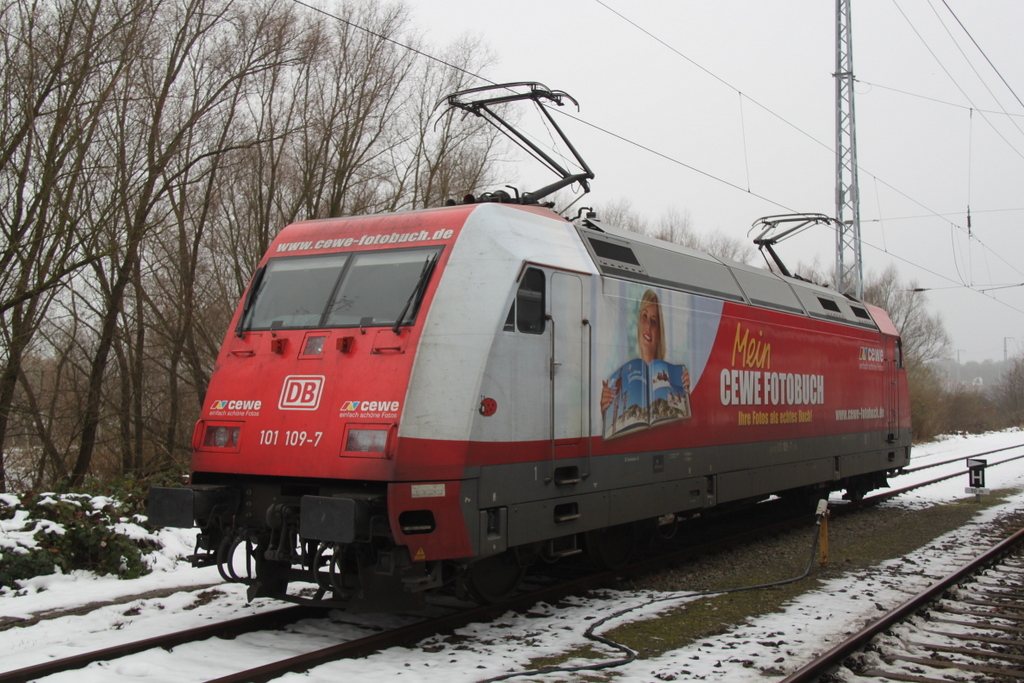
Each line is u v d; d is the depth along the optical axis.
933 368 48.28
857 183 22.95
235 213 19.77
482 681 5.61
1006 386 75.75
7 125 12.16
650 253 9.45
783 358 11.84
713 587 8.78
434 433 6.37
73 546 8.65
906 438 16.52
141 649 6.12
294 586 8.40
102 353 14.93
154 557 9.05
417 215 7.46
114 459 17.02
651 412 8.88
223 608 7.50
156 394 18.19
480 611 7.27
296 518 6.58
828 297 14.14
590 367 7.97
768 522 13.39
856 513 14.67
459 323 6.70
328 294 7.27
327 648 6.04
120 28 13.60
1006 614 7.57
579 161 10.24
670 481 9.18
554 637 6.76
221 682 5.25
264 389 7.01
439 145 22.00
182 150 16.30
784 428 11.73
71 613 7.34
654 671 5.88
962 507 15.48
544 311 7.40
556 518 7.48
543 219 7.95
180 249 17.81
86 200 12.90
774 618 7.41
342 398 6.59
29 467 14.04
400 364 6.50
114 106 14.14
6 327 12.28
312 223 8.09
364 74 20.02
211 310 19.67
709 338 10.07
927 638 6.84
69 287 13.62
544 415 7.34
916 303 51.12
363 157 20.33
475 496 6.58
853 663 6.02
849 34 23.36
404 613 7.42
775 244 15.88
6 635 6.53
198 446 7.12
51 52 12.72
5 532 8.29
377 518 6.15
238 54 17.16
